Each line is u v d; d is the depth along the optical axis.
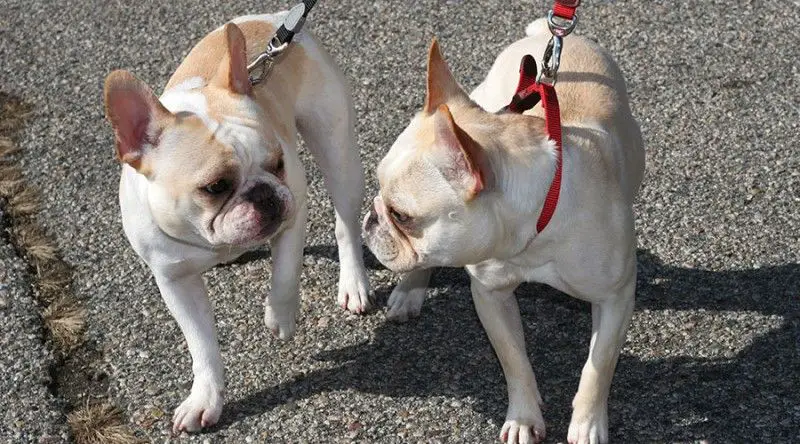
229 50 1.79
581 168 1.71
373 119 2.34
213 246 1.79
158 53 2.55
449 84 1.73
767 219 2.09
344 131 1.99
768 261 2.03
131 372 1.96
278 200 1.76
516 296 2.03
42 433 1.88
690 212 2.11
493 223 1.67
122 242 2.16
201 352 1.86
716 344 1.92
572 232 1.70
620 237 1.73
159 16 2.65
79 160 2.32
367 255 2.13
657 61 2.41
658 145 2.24
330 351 1.97
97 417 1.90
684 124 2.28
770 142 2.22
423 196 1.66
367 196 2.19
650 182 2.17
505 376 1.85
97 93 2.46
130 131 1.74
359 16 2.59
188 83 1.85
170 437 1.86
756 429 1.81
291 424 1.87
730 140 2.24
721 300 1.98
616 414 1.85
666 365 1.90
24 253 2.15
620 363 1.91
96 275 2.11
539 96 1.74
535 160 1.68
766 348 1.91
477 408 1.87
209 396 1.86
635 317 1.97
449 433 1.84
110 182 2.27
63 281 2.11
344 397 1.90
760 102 2.30
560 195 1.69
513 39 2.49
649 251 2.06
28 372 1.96
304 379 1.93
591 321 1.99
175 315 1.86
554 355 1.94
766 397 1.84
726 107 2.30
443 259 1.70
